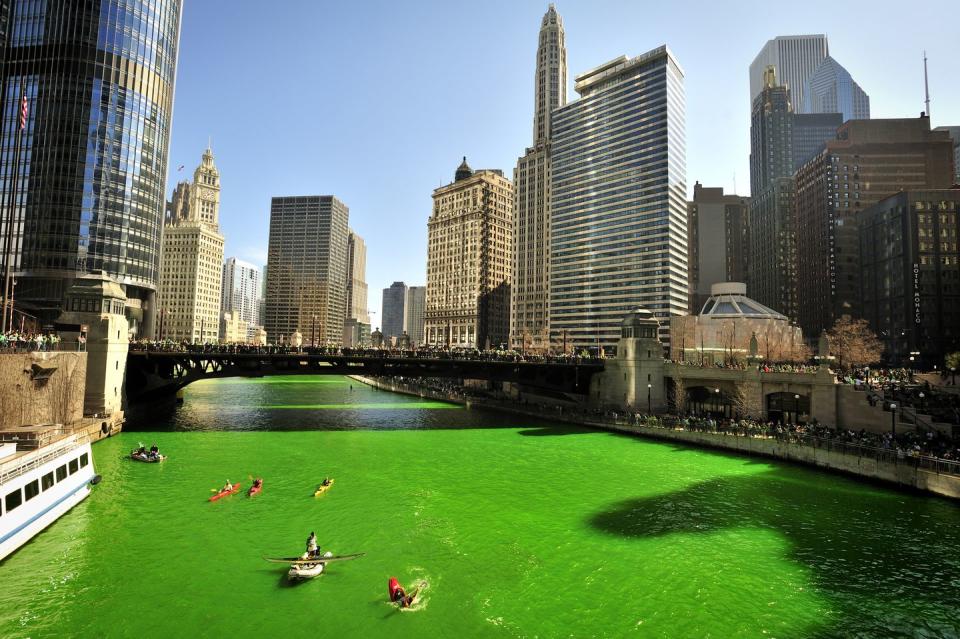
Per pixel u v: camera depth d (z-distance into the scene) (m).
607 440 65.25
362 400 113.25
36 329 91.31
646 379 77.56
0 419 45.53
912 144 182.62
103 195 109.44
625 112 183.62
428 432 70.69
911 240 133.88
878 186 182.12
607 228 186.25
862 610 25.42
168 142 125.19
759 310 122.06
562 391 86.62
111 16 111.88
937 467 41.41
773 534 34.59
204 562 29.28
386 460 53.91
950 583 28.12
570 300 196.62
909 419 52.16
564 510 38.94
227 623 23.31
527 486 45.03
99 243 108.50
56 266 105.06
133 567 28.52
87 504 37.97
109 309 61.38
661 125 173.50
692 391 80.19
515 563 29.95
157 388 71.88
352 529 34.69
